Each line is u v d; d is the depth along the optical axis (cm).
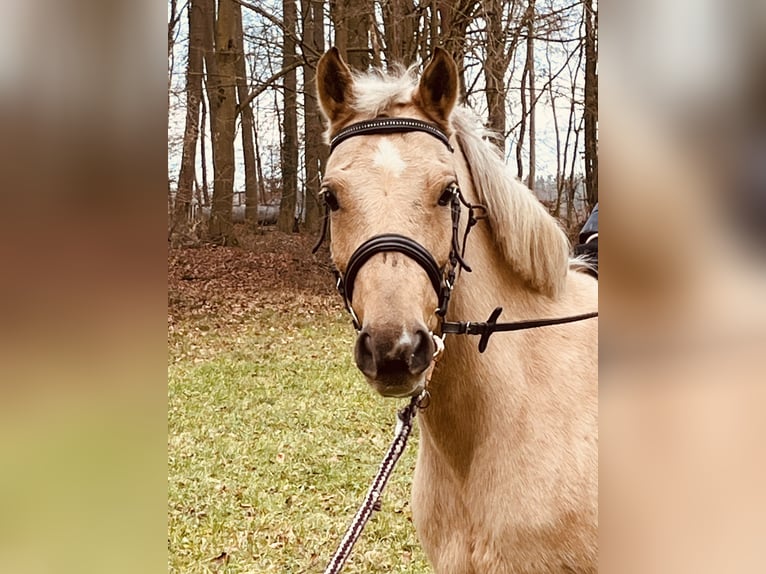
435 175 205
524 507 225
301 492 534
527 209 244
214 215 1744
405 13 1264
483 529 230
